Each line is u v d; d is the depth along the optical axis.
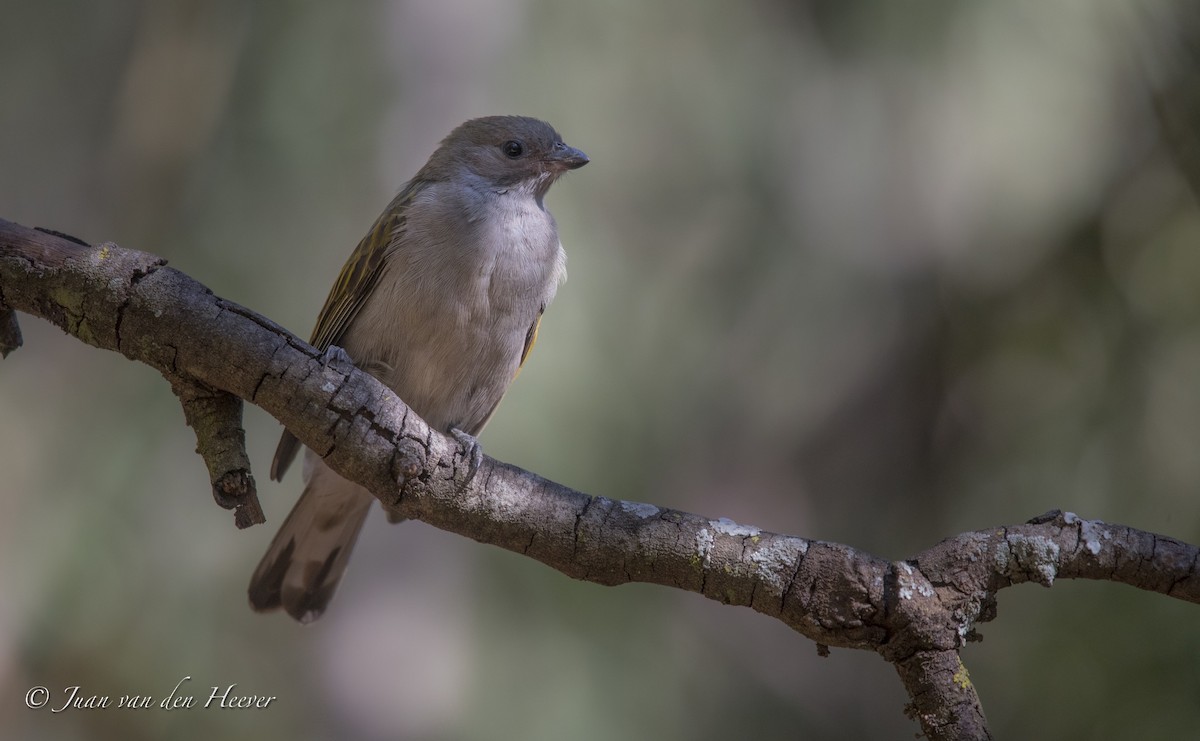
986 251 12.62
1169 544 4.82
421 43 12.02
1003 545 4.87
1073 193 11.55
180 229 12.09
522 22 12.33
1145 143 10.84
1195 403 10.08
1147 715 9.21
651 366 12.92
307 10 12.13
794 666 14.95
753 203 13.59
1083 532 4.85
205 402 5.17
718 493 14.98
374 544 11.88
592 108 12.55
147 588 10.96
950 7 12.33
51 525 10.86
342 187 11.95
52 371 11.60
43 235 5.09
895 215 14.13
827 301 14.12
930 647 4.86
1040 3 11.64
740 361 14.20
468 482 5.14
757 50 13.64
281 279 11.72
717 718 13.01
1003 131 12.05
